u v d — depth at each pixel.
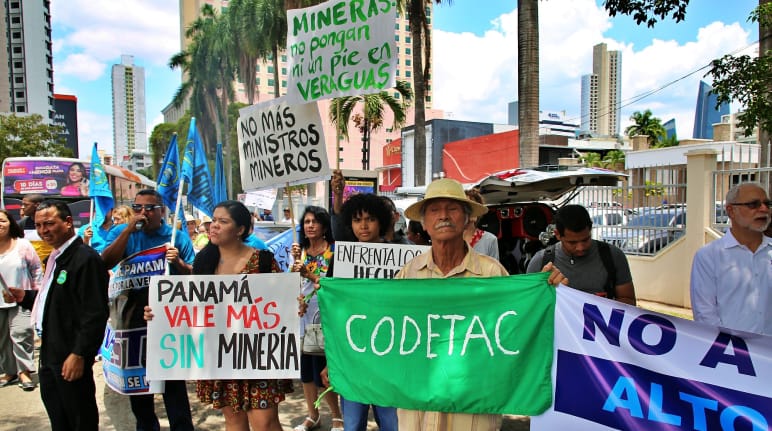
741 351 2.37
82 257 3.37
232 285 3.24
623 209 9.83
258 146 4.69
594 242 3.38
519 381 2.52
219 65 39.09
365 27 4.10
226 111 40.44
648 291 9.16
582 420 2.48
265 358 3.19
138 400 3.91
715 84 5.35
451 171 30.88
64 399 3.38
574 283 3.33
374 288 2.73
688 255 8.41
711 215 8.17
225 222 3.28
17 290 4.92
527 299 2.55
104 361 3.91
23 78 93.56
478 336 2.56
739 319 3.14
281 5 27.58
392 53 4.00
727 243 3.22
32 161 14.47
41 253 7.33
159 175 4.36
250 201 11.48
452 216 2.56
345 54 4.20
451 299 2.62
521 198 9.72
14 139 32.91
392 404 2.61
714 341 2.41
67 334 3.40
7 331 5.47
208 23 38.66
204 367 3.21
